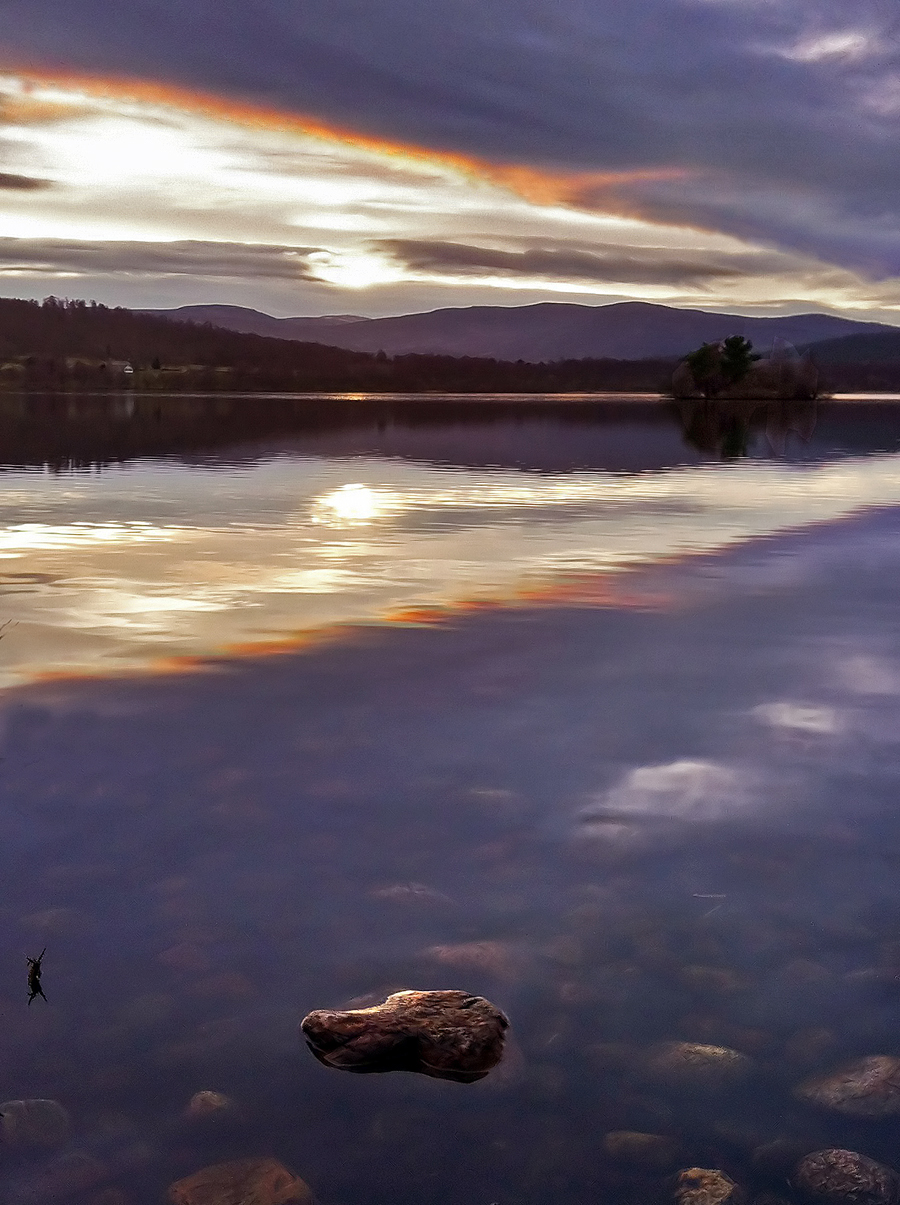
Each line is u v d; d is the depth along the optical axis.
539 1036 2.60
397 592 7.93
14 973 2.82
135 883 3.33
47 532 10.86
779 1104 2.36
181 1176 2.12
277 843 3.63
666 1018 2.67
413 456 21.61
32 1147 2.19
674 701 5.27
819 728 4.84
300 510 12.84
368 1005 2.69
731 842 3.66
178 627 6.77
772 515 12.52
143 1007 2.67
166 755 4.47
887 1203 2.04
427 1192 2.09
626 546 10.19
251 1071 2.45
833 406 56.28
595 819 3.85
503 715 5.05
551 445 25.28
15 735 4.69
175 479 16.70
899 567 9.09
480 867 3.47
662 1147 2.22
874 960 2.92
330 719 4.96
